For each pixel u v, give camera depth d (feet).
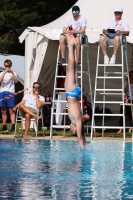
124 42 56.29
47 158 41.32
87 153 44.42
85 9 68.03
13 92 63.10
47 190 29.17
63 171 35.47
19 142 51.83
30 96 57.62
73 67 35.94
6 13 134.41
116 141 53.36
